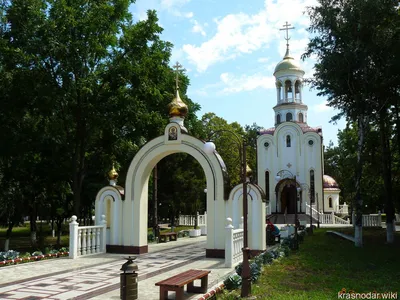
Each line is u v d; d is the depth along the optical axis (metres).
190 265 14.83
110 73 20.67
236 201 16.88
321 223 40.56
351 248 19.45
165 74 23.16
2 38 20.86
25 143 20.88
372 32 20.58
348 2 20.92
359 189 20.94
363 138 21.50
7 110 20.66
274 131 46.12
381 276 12.50
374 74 20.81
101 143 23.33
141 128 22.44
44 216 27.34
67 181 24.03
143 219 18.50
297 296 9.71
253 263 12.30
